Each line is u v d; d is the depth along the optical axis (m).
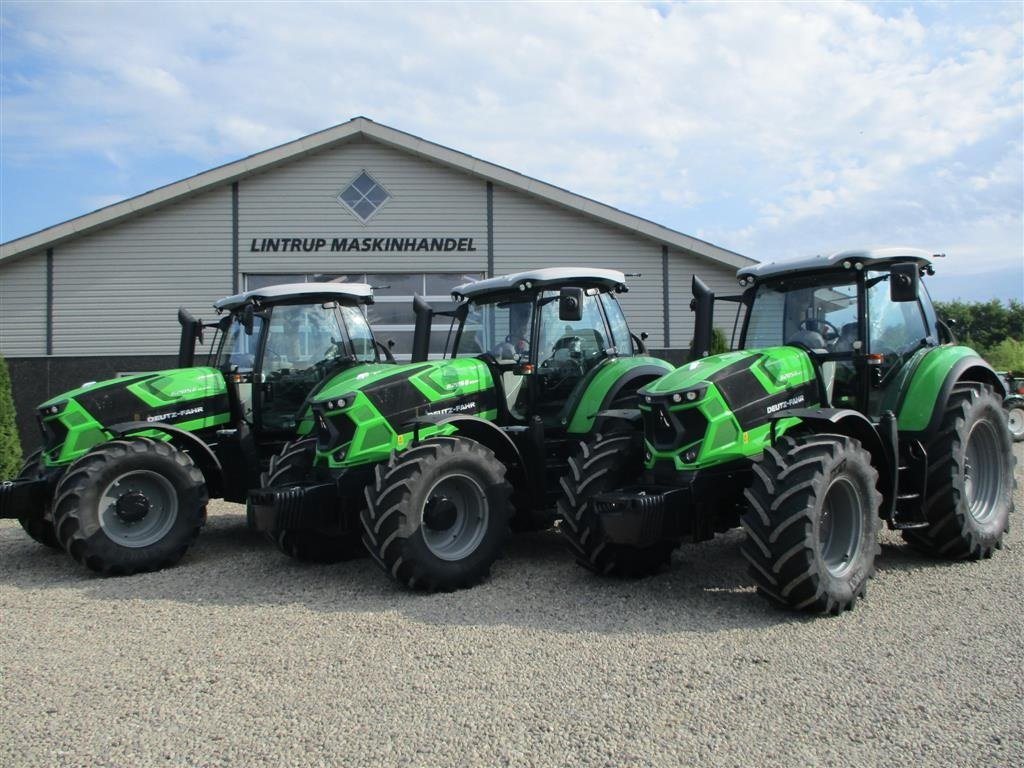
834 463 4.95
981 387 6.36
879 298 6.04
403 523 5.65
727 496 5.48
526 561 6.68
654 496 5.19
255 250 15.85
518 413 7.14
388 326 16.02
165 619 5.38
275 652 4.60
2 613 5.68
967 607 5.03
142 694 4.04
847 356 5.91
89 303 15.59
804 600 4.86
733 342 6.58
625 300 16.17
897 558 6.31
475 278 16.14
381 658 4.44
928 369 6.07
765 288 6.45
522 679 4.06
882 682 3.89
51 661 4.59
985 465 6.46
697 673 4.07
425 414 6.63
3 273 15.46
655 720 3.55
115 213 15.27
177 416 7.73
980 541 6.10
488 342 7.45
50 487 7.17
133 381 7.64
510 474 6.73
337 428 6.41
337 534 6.71
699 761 3.19
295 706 3.82
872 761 3.16
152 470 6.95
